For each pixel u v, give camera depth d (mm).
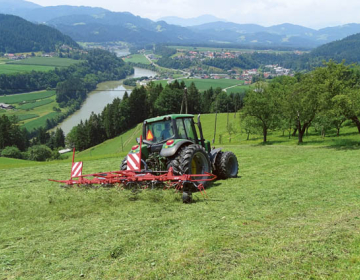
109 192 7559
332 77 24625
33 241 4914
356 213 5625
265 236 4570
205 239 4559
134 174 8023
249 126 46281
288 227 4996
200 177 9008
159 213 6215
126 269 3783
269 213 6039
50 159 88375
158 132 9461
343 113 24672
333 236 4328
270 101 38250
